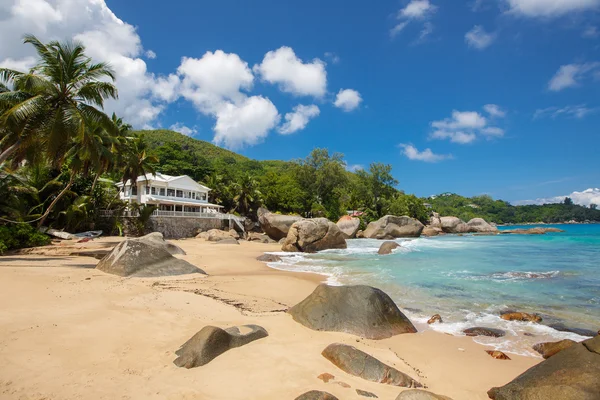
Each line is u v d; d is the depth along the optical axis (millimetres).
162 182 44938
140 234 33750
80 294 8859
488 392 4969
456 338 7352
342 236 29031
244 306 9086
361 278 14266
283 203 61562
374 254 24469
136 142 37906
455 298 10789
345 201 76500
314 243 27391
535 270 15922
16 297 8117
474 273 15281
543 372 4617
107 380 4398
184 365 4922
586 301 10297
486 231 65562
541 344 6812
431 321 8406
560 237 43594
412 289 12070
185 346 5445
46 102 16234
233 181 62719
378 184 76312
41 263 15430
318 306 7688
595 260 19531
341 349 5434
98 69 17500
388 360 5824
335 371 5039
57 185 29156
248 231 48781
